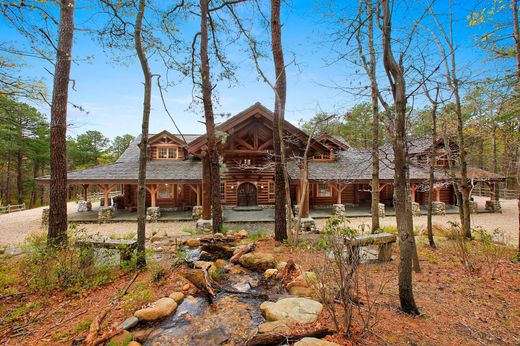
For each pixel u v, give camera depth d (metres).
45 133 24.86
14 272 4.59
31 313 3.24
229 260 5.65
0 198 30.14
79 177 13.45
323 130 7.88
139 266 4.61
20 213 17.66
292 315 2.93
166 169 15.53
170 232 10.86
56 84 5.95
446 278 4.16
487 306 3.19
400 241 2.96
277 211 7.01
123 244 4.71
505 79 5.52
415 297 3.44
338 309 3.03
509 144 8.59
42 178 13.05
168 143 17.36
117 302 3.45
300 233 8.34
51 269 3.98
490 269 4.62
